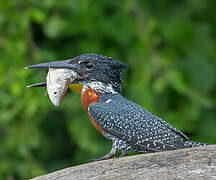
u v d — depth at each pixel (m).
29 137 11.49
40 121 11.75
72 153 12.95
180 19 12.94
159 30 12.77
